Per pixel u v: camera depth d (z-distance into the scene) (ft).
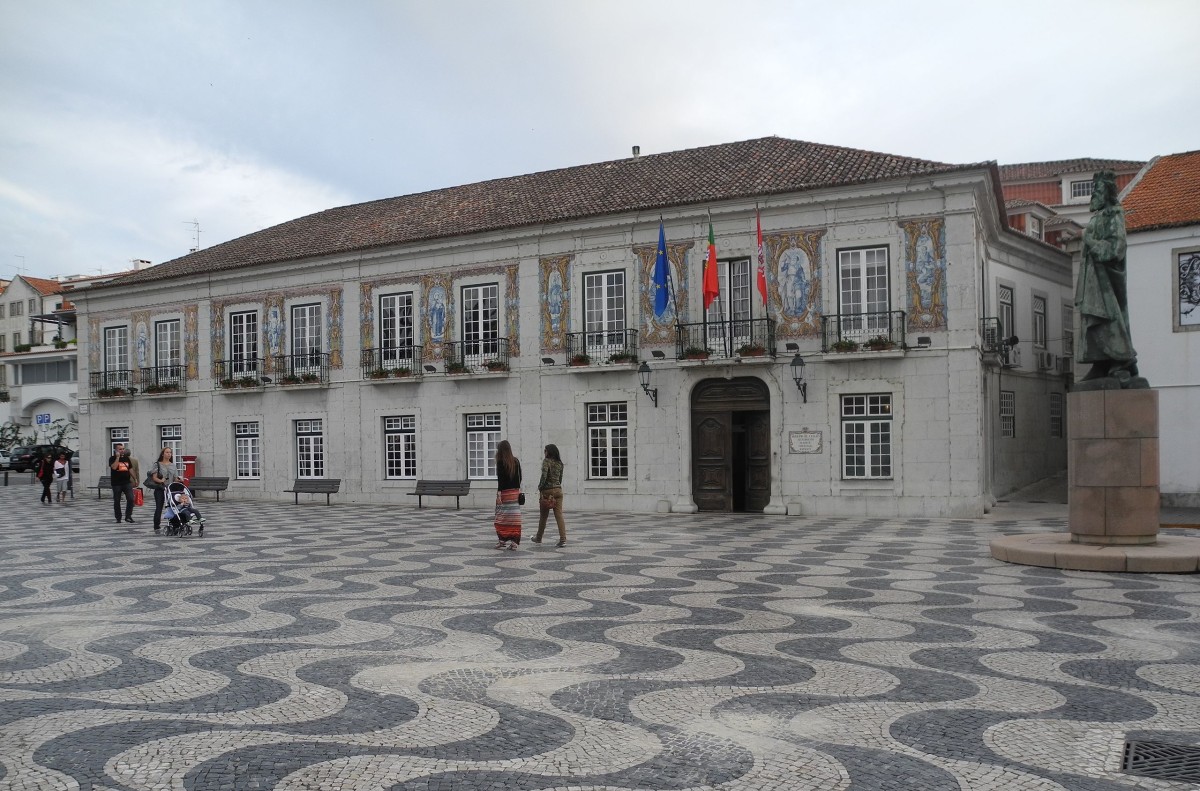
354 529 61.67
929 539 52.75
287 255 94.22
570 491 79.77
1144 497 40.42
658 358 76.38
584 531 58.85
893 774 14.88
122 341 107.14
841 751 16.01
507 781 14.57
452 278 85.81
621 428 78.59
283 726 17.43
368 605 30.99
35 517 72.49
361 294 90.68
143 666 22.29
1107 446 40.73
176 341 102.83
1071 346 102.58
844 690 19.99
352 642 25.02
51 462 90.12
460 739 16.66
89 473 108.37
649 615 28.96
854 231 70.28
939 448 67.62
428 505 86.48
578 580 36.83
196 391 100.53
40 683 20.65
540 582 36.35
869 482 69.46
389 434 89.76
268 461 95.91
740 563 42.16
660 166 87.25
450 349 85.51
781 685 20.40
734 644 24.64
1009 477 87.51
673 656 23.26
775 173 76.23
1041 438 96.07
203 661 22.80
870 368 69.56
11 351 196.95
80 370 109.19
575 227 79.46
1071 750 16.03
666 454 76.02
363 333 90.58
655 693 19.77
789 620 28.07
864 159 74.79
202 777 14.67
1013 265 91.40
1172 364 72.33
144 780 14.53
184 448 101.60
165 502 57.36
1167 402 72.54
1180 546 40.22
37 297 213.66
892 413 69.00
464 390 85.15
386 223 95.35
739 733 17.02
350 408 91.09
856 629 26.63
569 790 14.20
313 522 67.97
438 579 37.22
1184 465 71.92
